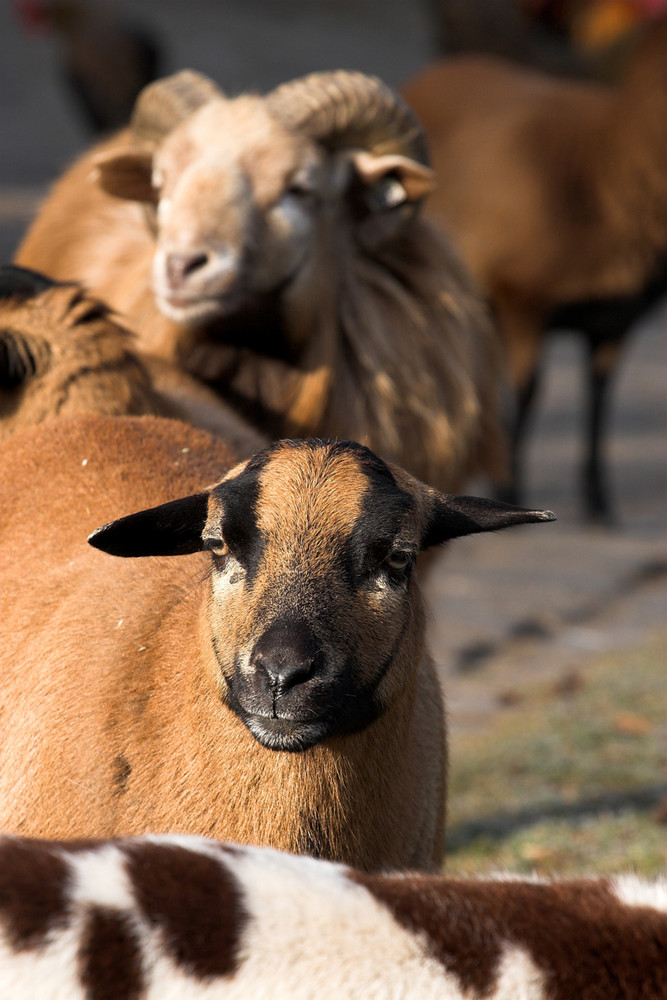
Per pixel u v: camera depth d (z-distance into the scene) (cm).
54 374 1594
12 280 1639
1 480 1460
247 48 12275
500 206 3838
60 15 4625
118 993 707
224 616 1112
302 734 1065
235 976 713
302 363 2008
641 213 3816
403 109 2103
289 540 1090
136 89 4619
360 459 1138
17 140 9556
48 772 1200
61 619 1283
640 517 4569
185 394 1845
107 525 1133
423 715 1359
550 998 719
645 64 3759
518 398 4012
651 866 1889
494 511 1223
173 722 1180
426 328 2147
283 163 1950
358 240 2125
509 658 3181
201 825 1163
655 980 721
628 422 5953
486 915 748
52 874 734
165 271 1872
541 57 5878
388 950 725
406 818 1265
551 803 2217
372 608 1106
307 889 750
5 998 695
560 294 3916
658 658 3053
